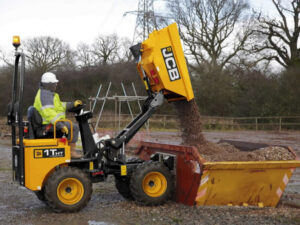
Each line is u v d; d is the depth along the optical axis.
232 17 32.78
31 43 35.69
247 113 30.06
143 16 30.36
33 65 34.50
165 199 6.19
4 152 14.55
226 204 6.02
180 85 6.59
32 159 5.69
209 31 33.38
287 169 5.98
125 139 6.49
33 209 6.18
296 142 17.61
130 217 5.57
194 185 5.88
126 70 31.38
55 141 5.83
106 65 32.66
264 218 5.45
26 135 6.16
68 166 6.06
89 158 6.20
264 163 5.80
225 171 5.75
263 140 18.75
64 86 30.91
